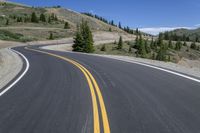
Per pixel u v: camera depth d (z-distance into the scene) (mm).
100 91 10906
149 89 11156
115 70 17047
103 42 104125
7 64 21016
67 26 140750
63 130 6609
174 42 165500
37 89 11617
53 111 8227
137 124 6961
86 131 6512
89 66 19312
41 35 98000
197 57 139250
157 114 7785
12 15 177625
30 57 26859
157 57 102875
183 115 7680
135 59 25906
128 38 127250
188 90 10867
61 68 18312
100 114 7820
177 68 17922
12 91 11352
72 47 72250
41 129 6715
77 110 8273
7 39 70500
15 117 7734
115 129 6617
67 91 11031
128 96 9984
